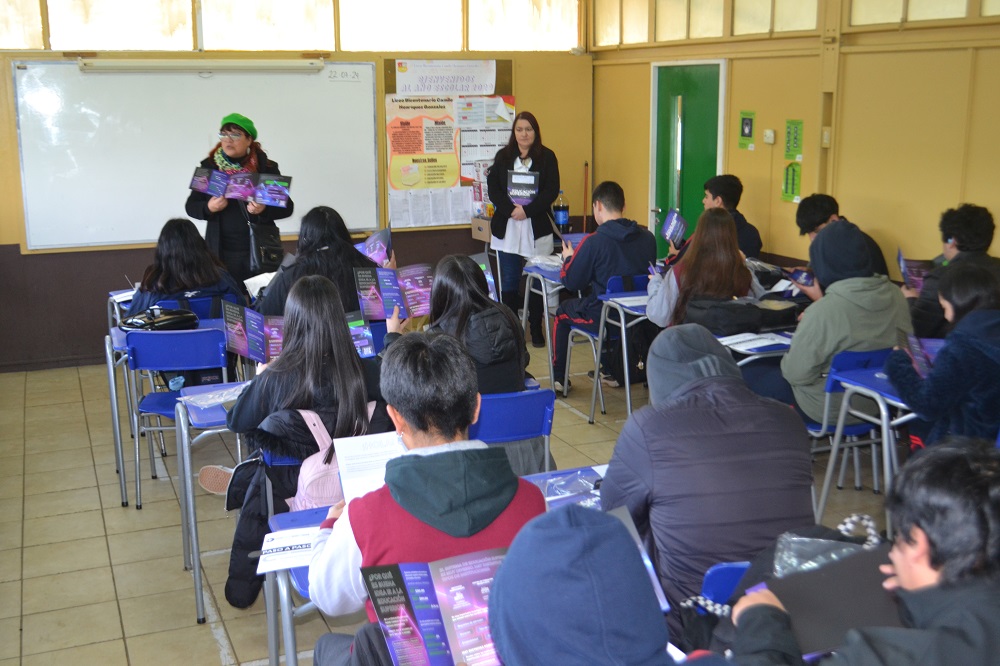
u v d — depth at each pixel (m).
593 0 7.51
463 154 7.34
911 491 1.33
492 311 3.39
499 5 7.28
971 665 1.22
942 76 4.68
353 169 7.02
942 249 4.72
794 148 5.65
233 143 5.45
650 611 1.10
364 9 6.88
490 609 1.18
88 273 6.54
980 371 2.86
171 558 3.76
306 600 2.82
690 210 6.73
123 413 5.59
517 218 6.52
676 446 2.03
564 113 7.61
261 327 3.32
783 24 5.64
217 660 3.05
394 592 1.57
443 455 1.75
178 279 4.43
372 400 2.97
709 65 6.33
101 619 3.30
